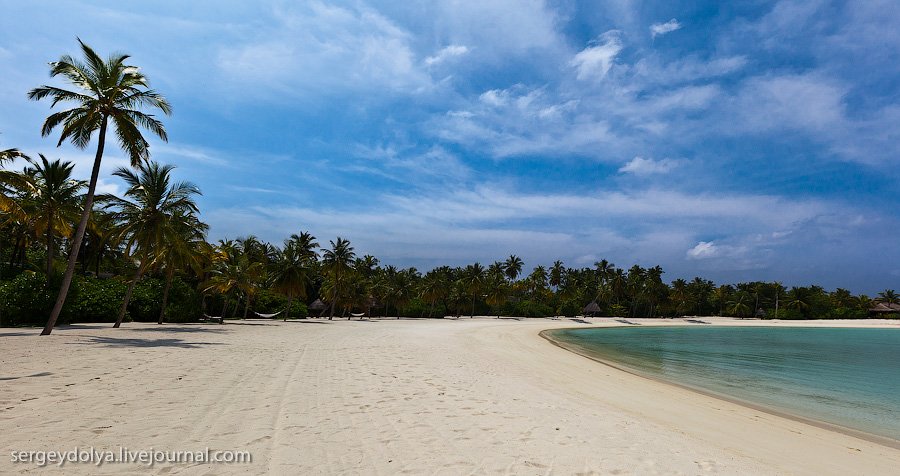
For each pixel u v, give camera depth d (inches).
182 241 1291.8
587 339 1969.7
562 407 394.9
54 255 1806.1
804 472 281.6
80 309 1244.5
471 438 274.1
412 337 1266.0
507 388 477.1
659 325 3981.3
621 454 264.4
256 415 293.6
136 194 1117.7
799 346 1784.0
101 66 802.2
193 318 1610.5
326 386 412.5
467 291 4045.3
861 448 369.7
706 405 518.3
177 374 426.3
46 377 375.2
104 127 815.7
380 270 4370.1
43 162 1235.2
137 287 1449.3
